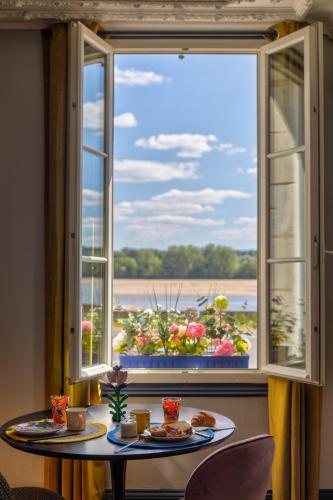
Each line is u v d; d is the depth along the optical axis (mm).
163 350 3752
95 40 3500
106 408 2996
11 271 3568
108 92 3643
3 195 3582
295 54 3469
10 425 2623
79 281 3291
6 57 3605
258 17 3527
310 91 3312
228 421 2656
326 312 3596
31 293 3559
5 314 3553
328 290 3605
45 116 3547
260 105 3656
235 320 3855
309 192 3291
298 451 3367
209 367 3701
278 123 3570
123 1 3377
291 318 3461
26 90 3598
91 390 3475
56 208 3434
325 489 3545
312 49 3326
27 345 3547
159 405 3033
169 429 2377
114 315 3844
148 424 2484
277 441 3447
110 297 3619
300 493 3371
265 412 3609
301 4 3385
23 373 3539
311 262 3271
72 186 3305
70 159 3309
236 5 3461
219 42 3693
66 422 2607
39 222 3572
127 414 2836
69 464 3367
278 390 3477
